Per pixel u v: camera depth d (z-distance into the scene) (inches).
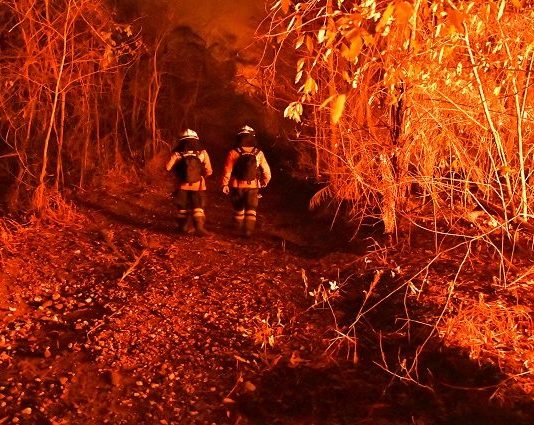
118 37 471.5
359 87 339.3
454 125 343.0
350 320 266.4
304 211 414.0
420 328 246.2
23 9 382.3
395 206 346.3
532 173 329.4
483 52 300.7
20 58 385.1
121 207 412.2
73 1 381.1
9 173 410.0
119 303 278.4
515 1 244.1
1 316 264.5
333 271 317.7
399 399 212.5
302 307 280.7
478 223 333.4
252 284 303.4
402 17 196.7
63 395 216.2
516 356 224.1
